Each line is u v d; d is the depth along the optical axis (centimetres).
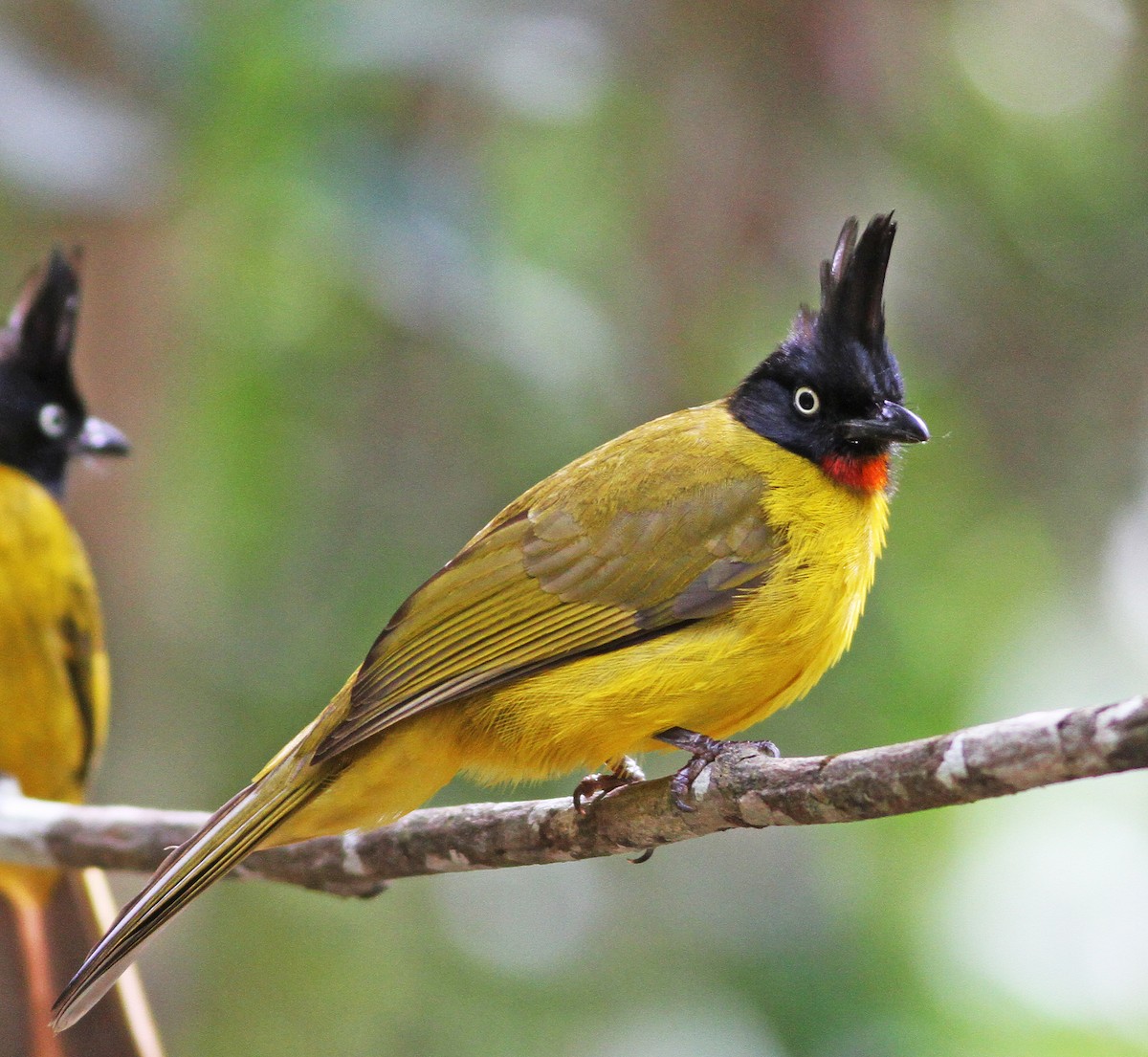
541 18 1162
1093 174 1362
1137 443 1330
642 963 1266
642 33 1209
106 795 1263
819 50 1224
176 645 1279
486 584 738
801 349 789
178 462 1277
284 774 705
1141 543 1344
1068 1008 1382
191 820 839
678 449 770
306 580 1258
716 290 1227
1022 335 1335
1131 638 1340
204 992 1293
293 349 1283
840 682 1233
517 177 1278
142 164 1095
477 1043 1265
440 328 1152
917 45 1276
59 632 1071
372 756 716
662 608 730
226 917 1317
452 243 1140
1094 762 547
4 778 1072
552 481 779
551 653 728
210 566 1280
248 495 1265
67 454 1168
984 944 1368
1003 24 1384
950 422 1329
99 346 1259
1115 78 1386
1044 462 1343
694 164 1224
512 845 740
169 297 1265
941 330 1329
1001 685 1312
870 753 611
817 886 1283
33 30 1103
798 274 1243
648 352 1225
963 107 1330
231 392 1266
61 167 1068
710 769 670
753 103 1227
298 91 1138
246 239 1191
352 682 732
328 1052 1288
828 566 746
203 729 1267
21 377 1145
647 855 765
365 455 1270
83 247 1220
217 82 1121
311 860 796
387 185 1143
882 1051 1192
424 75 1140
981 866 1405
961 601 1335
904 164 1283
